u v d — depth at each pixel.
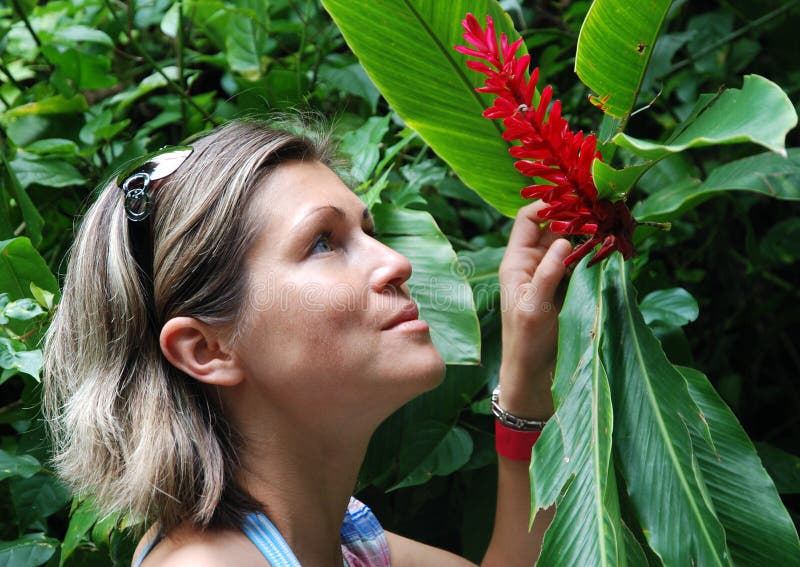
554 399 1.06
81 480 1.07
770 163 1.35
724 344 2.09
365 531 1.23
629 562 0.99
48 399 1.20
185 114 1.86
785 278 2.21
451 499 1.65
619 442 1.04
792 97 2.05
